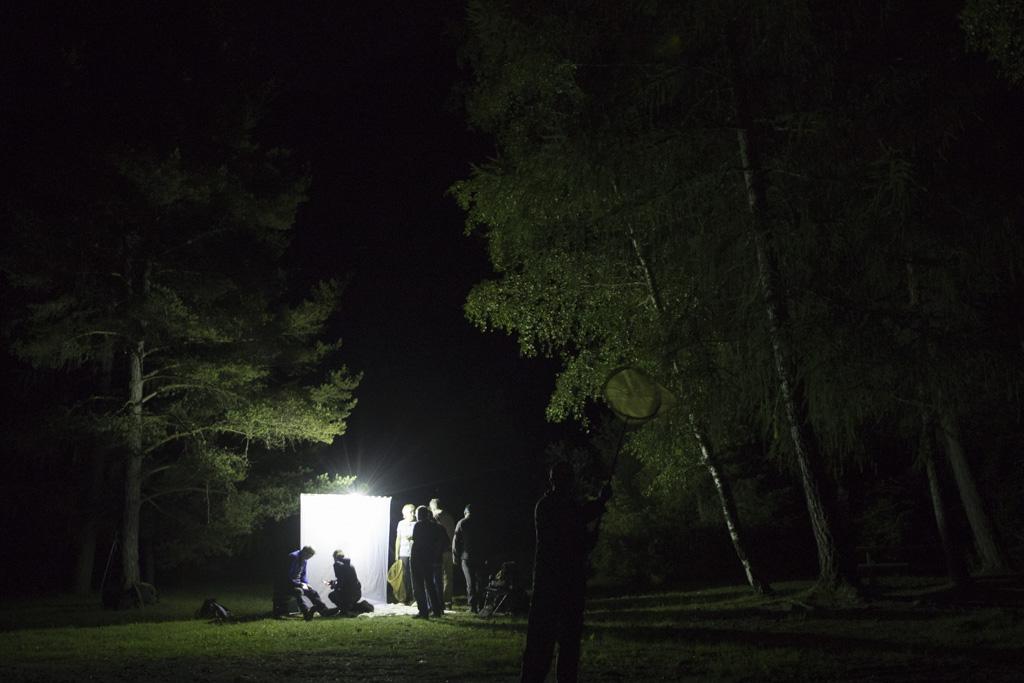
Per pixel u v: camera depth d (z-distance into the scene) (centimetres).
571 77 1688
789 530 2856
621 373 903
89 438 2533
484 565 2131
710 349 1636
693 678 996
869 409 1523
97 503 2906
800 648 1162
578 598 839
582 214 1820
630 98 1661
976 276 1623
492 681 1041
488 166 1889
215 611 1973
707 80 1695
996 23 1120
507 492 4609
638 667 1084
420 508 1802
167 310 2412
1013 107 1728
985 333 1506
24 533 3375
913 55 1625
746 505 2673
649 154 1675
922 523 2841
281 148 2822
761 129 1698
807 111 1598
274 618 1898
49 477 3117
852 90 1603
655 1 1638
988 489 2747
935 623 1330
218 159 2591
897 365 1457
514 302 1966
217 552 2855
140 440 2523
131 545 2538
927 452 1700
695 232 1662
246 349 2650
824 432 1605
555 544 845
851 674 980
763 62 1655
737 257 1590
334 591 1894
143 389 2883
